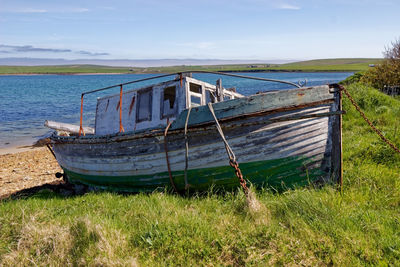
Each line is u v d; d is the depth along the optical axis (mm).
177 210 5148
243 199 5207
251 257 3775
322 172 5973
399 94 18719
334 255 3699
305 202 4898
